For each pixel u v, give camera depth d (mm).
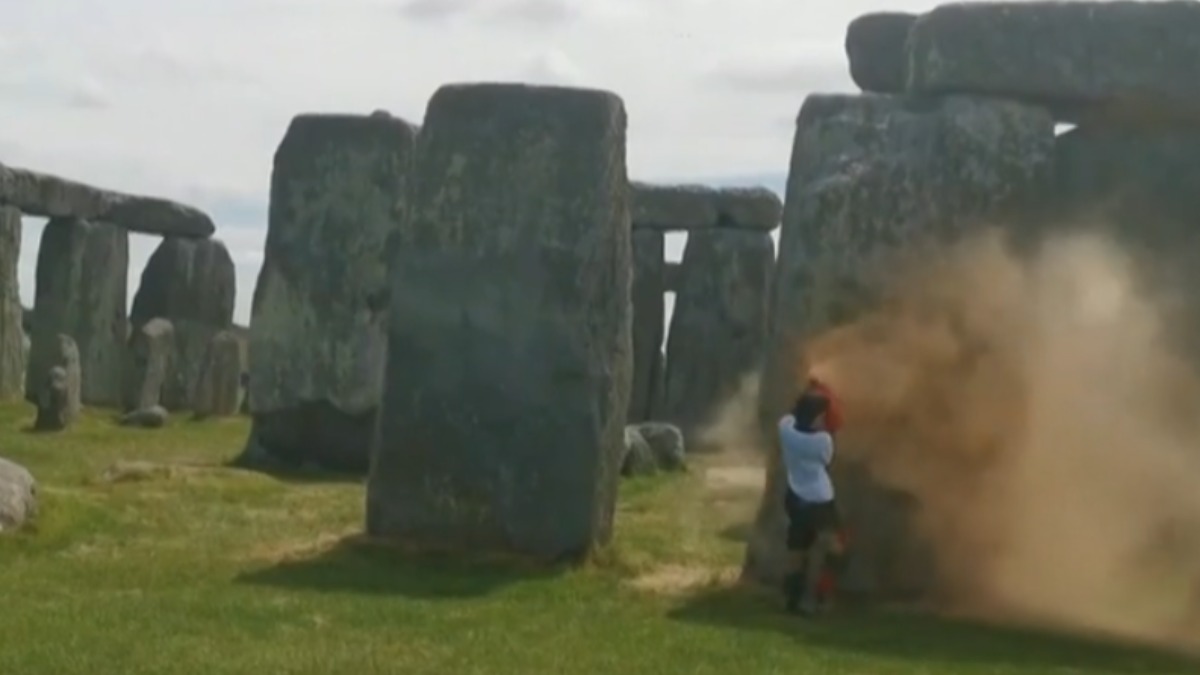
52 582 14578
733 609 14797
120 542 17031
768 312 16625
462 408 17266
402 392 17500
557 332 17016
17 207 37156
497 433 17141
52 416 30547
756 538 15961
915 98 15875
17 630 12156
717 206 38219
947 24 15750
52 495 18266
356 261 26062
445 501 17266
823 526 14805
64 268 39062
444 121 17469
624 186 17547
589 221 17000
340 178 26297
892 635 13930
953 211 15531
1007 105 15680
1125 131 15961
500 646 12555
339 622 13289
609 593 15398
